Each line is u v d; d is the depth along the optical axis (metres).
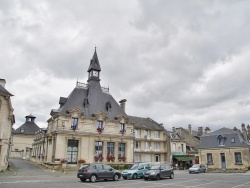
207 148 40.25
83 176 19.45
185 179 22.56
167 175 22.97
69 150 33.53
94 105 38.09
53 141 33.62
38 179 20.56
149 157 44.91
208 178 23.75
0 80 30.77
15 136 58.56
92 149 34.84
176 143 48.81
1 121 26.06
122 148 38.09
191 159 47.69
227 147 37.88
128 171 22.94
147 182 19.70
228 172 34.66
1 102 26.42
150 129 46.16
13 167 31.61
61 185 16.67
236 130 40.62
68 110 34.47
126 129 38.88
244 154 35.91
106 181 20.31
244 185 17.88
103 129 36.31
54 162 31.69
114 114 39.28
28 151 58.72
